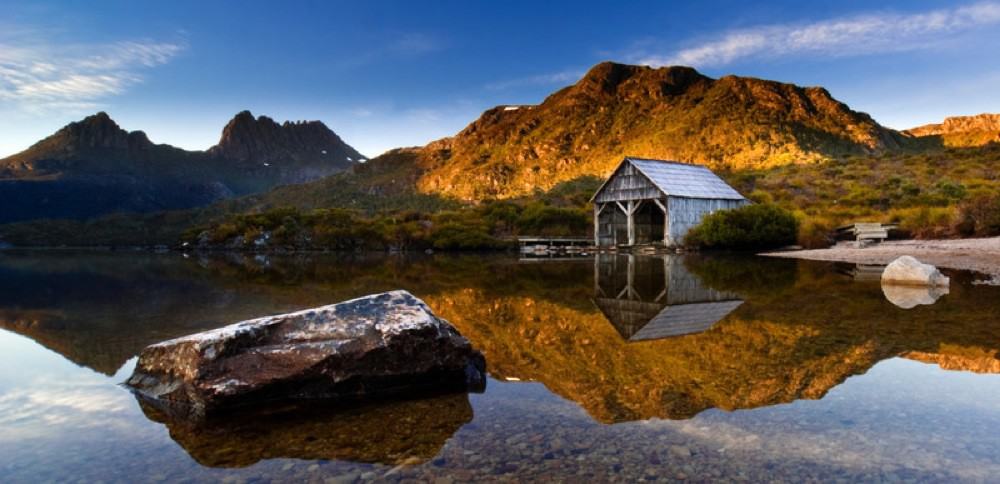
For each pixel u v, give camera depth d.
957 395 4.46
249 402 4.98
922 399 4.38
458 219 47.97
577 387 5.09
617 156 135.38
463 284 15.52
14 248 78.25
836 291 11.30
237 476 3.40
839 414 4.07
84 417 4.64
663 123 152.75
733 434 3.75
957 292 10.52
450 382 5.57
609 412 4.33
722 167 99.38
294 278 18.56
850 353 5.97
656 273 17.67
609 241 37.47
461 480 3.21
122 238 92.31
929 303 9.30
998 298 9.70
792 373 5.25
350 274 20.16
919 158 60.06
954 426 3.78
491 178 148.75
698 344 6.73
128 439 4.12
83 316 10.02
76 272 23.08
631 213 34.06
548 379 5.43
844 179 51.41
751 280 14.29
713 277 15.61
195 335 5.30
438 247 42.25
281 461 3.64
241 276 19.75
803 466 3.21
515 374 5.69
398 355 5.42
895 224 27.34
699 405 4.40
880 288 11.60
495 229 47.16
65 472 3.52
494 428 4.11
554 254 33.66
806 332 7.19
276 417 4.62
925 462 3.22
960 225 24.31
